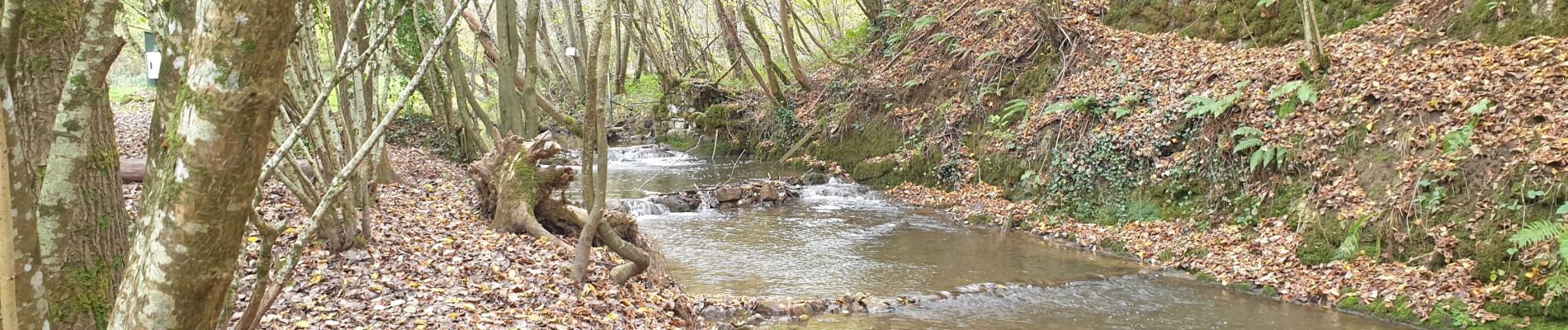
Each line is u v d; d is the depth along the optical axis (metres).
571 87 24.16
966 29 16.86
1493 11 9.99
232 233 1.76
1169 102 11.86
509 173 8.79
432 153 15.95
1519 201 7.88
